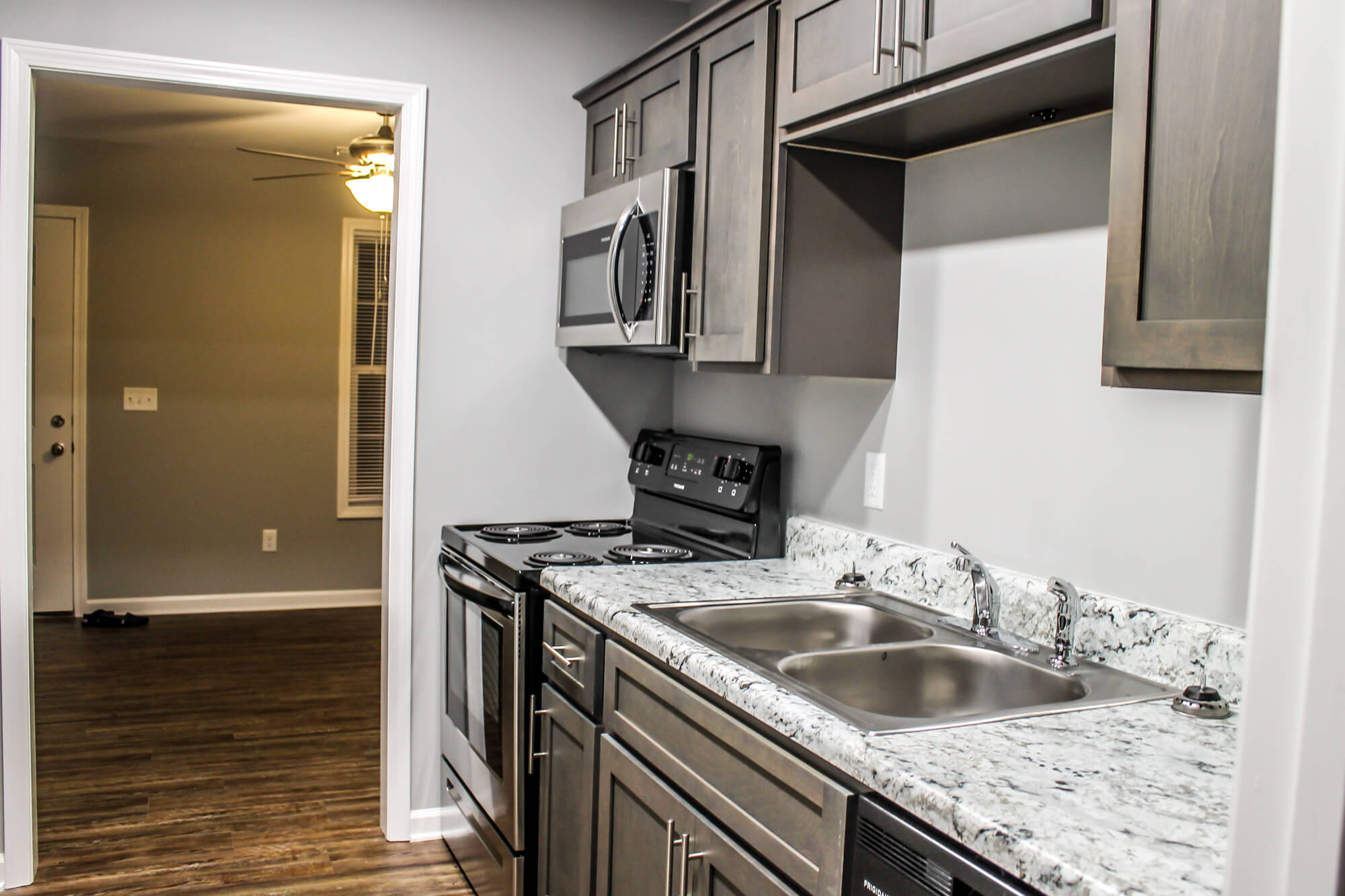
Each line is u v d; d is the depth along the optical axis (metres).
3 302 2.46
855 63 1.75
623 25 3.03
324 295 5.68
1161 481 1.54
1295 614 0.45
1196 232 1.08
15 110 2.46
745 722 1.47
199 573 5.55
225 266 5.49
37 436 5.25
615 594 2.02
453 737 2.78
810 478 2.48
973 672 1.68
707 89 2.25
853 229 2.11
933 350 2.06
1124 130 1.17
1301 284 0.45
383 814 2.91
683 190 2.37
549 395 3.02
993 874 1.00
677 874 1.64
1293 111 0.46
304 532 5.72
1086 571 1.68
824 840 1.25
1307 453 0.45
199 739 3.62
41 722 3.75
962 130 1.84
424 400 2.86
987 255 1.92
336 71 2.73
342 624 5.37
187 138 4.99
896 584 2.11
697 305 2.30
